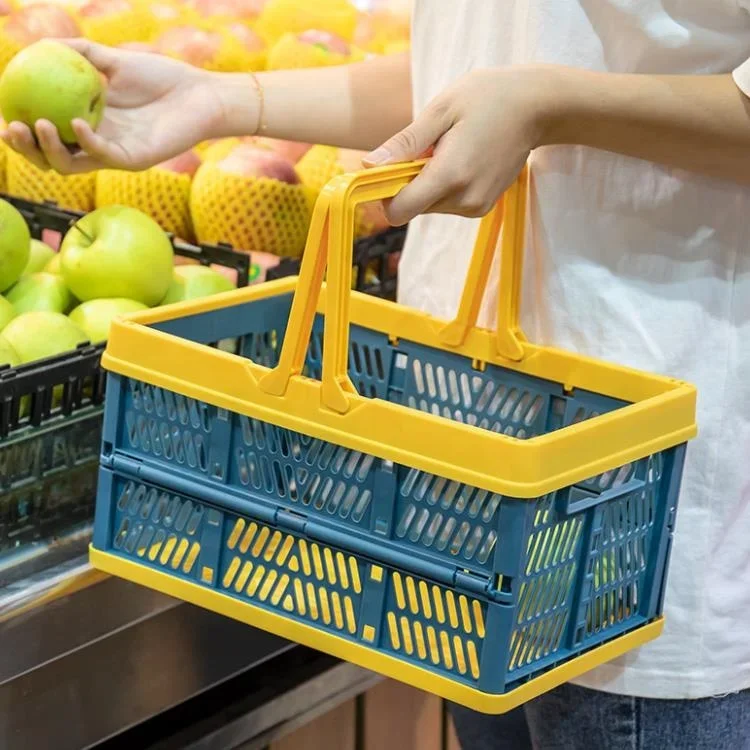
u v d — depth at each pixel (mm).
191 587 1001
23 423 1192
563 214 1088
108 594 1149
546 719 1191
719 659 1153
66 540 1159
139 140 1335
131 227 1383
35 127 1293
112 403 1019
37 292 1383
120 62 1345
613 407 1060
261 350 1215
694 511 1129
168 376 978
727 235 1075
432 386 1186
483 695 881
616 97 981
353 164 1650
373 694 1559
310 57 1673
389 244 1587
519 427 1132
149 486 1018
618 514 964
